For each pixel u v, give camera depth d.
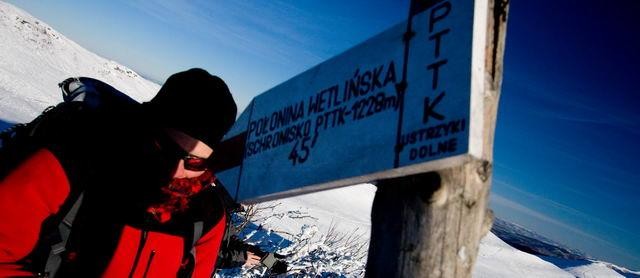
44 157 0.99
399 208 0.85
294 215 3.75
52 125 1.05
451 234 0.79
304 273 3.09
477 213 0.82
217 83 1.11
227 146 1.79
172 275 1.29
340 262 3.34
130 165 1.09
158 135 1.09
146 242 1.18
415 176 0.82
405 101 0.85
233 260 1.83
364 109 0.97
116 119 1.11
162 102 1.08
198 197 1.36
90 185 1.05
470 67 0.72
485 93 0.79
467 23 0.75
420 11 0.88
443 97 0.76
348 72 1.08
